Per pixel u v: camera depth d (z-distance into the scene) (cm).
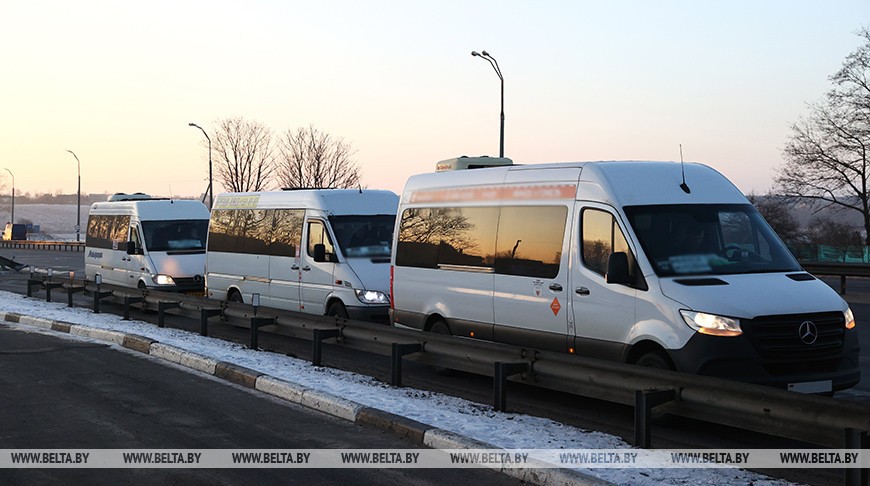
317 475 666
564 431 766
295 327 1292
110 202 2389
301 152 5650
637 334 864
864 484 564
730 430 823
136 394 990
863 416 577
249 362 1157
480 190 1117
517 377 888
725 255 890
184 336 1462
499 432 755
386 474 669
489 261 1084
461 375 1163
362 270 1464
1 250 7094
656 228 895
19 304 2081
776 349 789
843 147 4806
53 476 662
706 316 801
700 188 949
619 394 781
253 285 1716
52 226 18525
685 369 809
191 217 2188
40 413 885
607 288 905
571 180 978
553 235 989
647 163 966
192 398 969
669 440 779
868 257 3738
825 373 807
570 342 955
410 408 862
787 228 5512
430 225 1198
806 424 619
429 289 1185
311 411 903
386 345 1088
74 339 1490
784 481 614
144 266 2083
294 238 1597
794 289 835
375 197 1591
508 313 1048
